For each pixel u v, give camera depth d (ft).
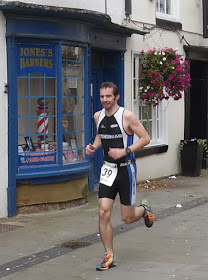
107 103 19.66
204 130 50.34
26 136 29.27
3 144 28.04
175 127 44.47
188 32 45.73
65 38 29.53
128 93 38.27
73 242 23.75
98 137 20.89
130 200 20.15
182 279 18.71
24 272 19.71
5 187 28.25
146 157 40.37
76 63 30.96
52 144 29.91
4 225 26.84
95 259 21.26
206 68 49.88
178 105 44.78
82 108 31.65
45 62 29.40
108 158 20.17
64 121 30.25
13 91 28.22
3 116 27.99
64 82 30.17
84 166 31.30
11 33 27.94
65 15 28.86
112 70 37.50
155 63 38.11
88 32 31.40
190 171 44.06
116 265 20.33
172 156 43.96
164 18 42.50
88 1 31.24
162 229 26.20
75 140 31.14
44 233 25.39
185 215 29.58
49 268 20.16
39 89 29.48
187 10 45.52
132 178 20.13
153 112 42.01
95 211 30.09
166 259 21.13
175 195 35.73
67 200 30.32
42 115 29.63
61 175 29.68
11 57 28.09
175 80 38.34
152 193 36.29
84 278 18.99
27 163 29.17
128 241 23.93
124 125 19.76
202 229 26.25
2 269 20.04
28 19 28.32
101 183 20.15
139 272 19.54
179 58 38.83
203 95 50.31
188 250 22.41
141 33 37.17
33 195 29.17
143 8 39.32
